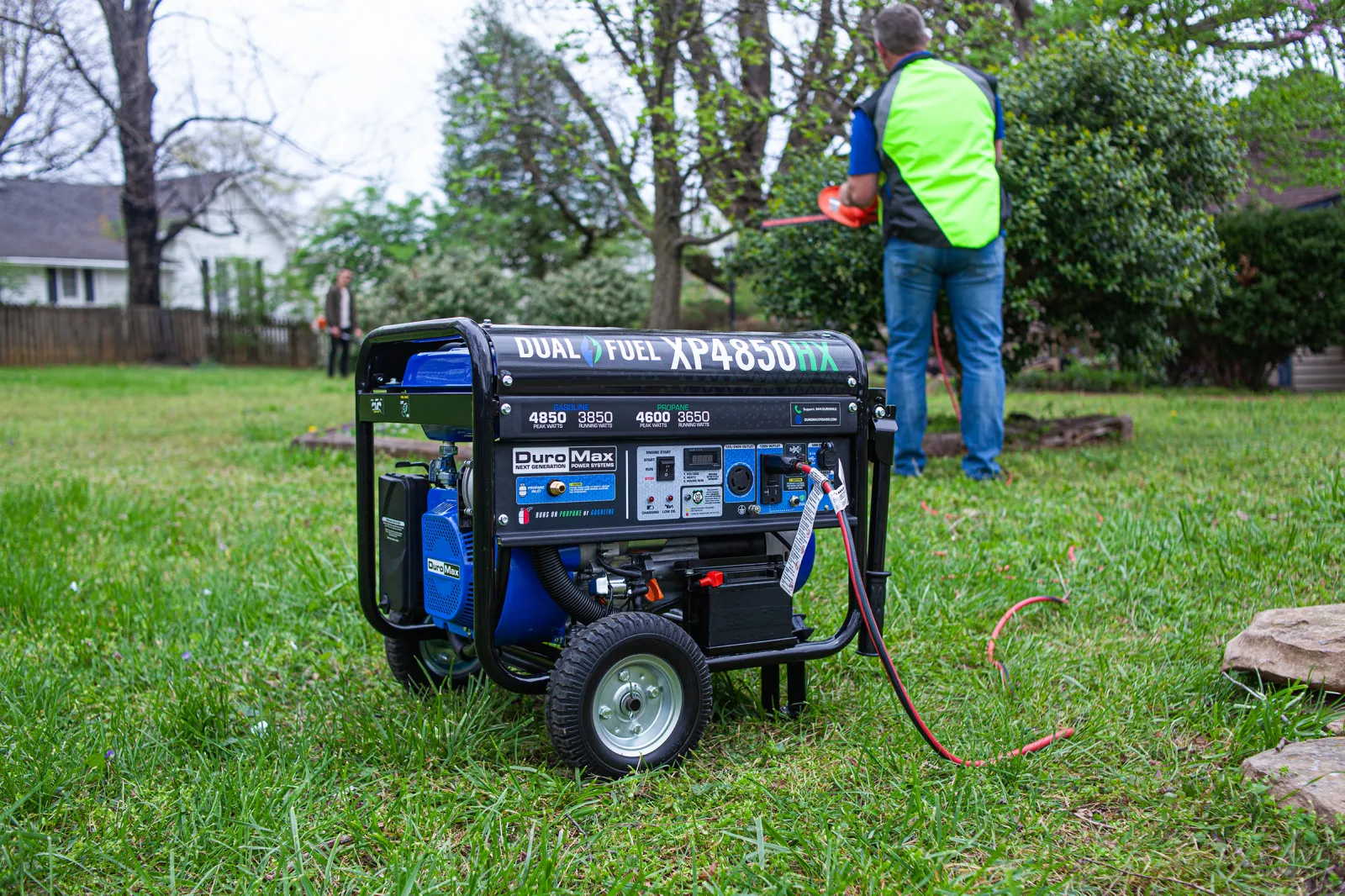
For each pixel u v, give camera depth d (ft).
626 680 7.39
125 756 7.75
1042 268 21.62
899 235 17.38
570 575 7.70
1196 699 8.57
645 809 6.90
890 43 17.28
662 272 32.12
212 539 15.60
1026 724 8.18
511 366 6.88
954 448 21.63
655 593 7.80
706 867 6.18
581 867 6.16
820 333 8.52
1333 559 11.93
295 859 6.17
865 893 5.84
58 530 15.89
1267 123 24.94
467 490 7.78
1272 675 8.29
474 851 6.18
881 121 17.07
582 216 98.02
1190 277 22.20
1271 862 6.02
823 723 8.41
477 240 95.86
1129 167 20.33
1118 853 6.21
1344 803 6.20
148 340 85.66
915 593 11.44
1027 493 16.81
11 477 21.83
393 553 8.47
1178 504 15.08
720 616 7.83
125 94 42.83
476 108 32.55
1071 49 21.25
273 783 7.20
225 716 8.52
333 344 62.23
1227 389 44.32
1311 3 22.21
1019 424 24.07
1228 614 10.55
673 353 7.46
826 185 22.47
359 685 9.59
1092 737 7.84
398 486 8.34
